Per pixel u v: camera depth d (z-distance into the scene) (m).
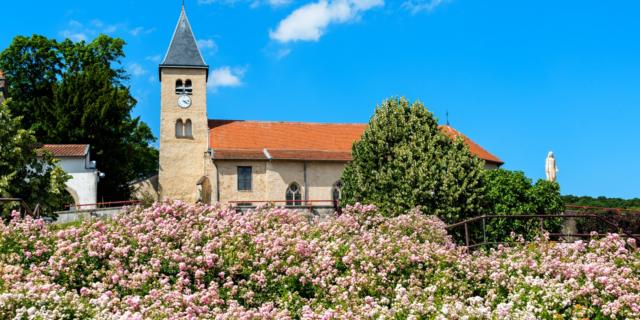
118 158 53.31
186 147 52.41
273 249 13.91
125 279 12.86
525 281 12.32
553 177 43.41
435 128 37.00
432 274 13.98
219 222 15.52
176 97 53.00
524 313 10.44
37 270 12.80
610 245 15.03
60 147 47.09
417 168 34.19
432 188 33.53
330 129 55.53
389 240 15.22
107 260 13.33
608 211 37.31
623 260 14.34
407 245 15.02
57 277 12.77
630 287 11.75
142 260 13.49
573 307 11.23
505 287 12.84
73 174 45.69
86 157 46.12
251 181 49.34
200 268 13.35
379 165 36.22
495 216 17.66
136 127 59.50
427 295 12.18
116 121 52.53
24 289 10.82
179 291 12.21
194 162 52.25
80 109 51.56
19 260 13.35
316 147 52.41
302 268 13.50
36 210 20.70
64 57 57.31
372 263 14.02
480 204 33.72
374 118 37.38
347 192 39.09
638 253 15.02
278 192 49.25
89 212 38.75
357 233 17.12
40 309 10.01
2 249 13.58
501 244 17.22
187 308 10.86
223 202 48.44
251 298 12.73
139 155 59.38
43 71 56.53
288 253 14.08
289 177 49.66
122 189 53.69
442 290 13.19
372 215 19.50
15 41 55.25
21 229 14.28
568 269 12.77
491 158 53.81
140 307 10.83
